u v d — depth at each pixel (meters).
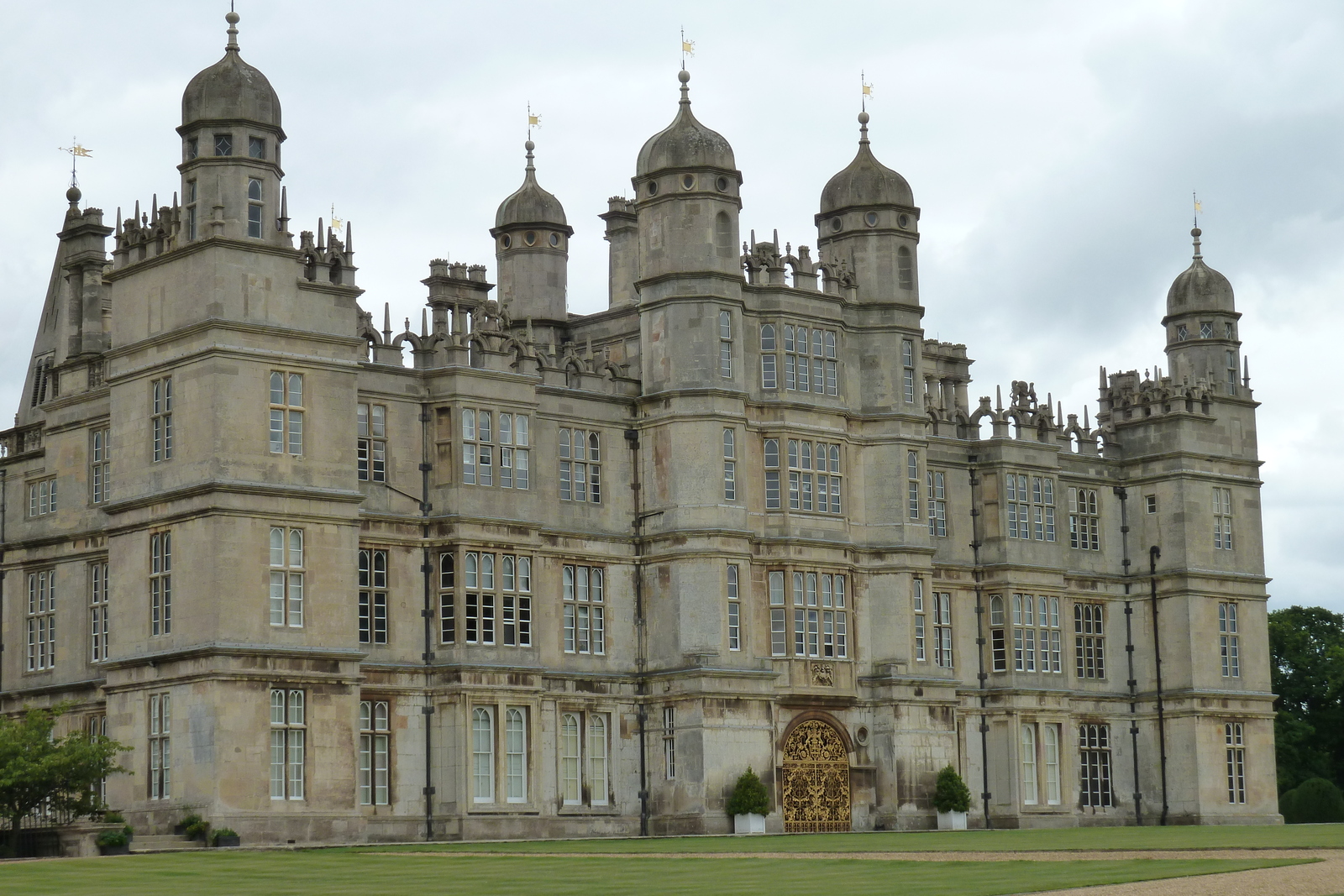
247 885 37.66
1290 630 108.44
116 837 53.69
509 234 76.12
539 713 63.31
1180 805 81.19
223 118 57.25
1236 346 86.44
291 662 56.09
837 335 71.25
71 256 67.94
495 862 44.69
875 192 73.38
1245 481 84.94
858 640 70.75
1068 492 82.00
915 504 73.12
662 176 67.88
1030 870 39.62
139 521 57.75
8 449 70.00
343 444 58.25
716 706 65.50
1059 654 79.69
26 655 67.12
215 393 55.69
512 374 64.19
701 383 66.94
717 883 36.62
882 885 35.78
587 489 66.94
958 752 76.44
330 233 59.88
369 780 60.19
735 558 66.75
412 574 62.06
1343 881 36.09
